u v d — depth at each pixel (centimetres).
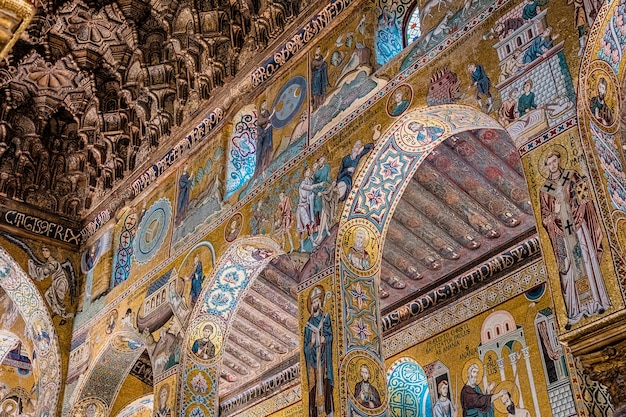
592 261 800
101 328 1792
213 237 1502
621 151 902
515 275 1562
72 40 1959
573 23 934
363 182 1189
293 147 1373
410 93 1150
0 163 2002
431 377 1648
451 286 1667
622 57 937
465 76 1066
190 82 1762
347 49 1341
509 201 1473
